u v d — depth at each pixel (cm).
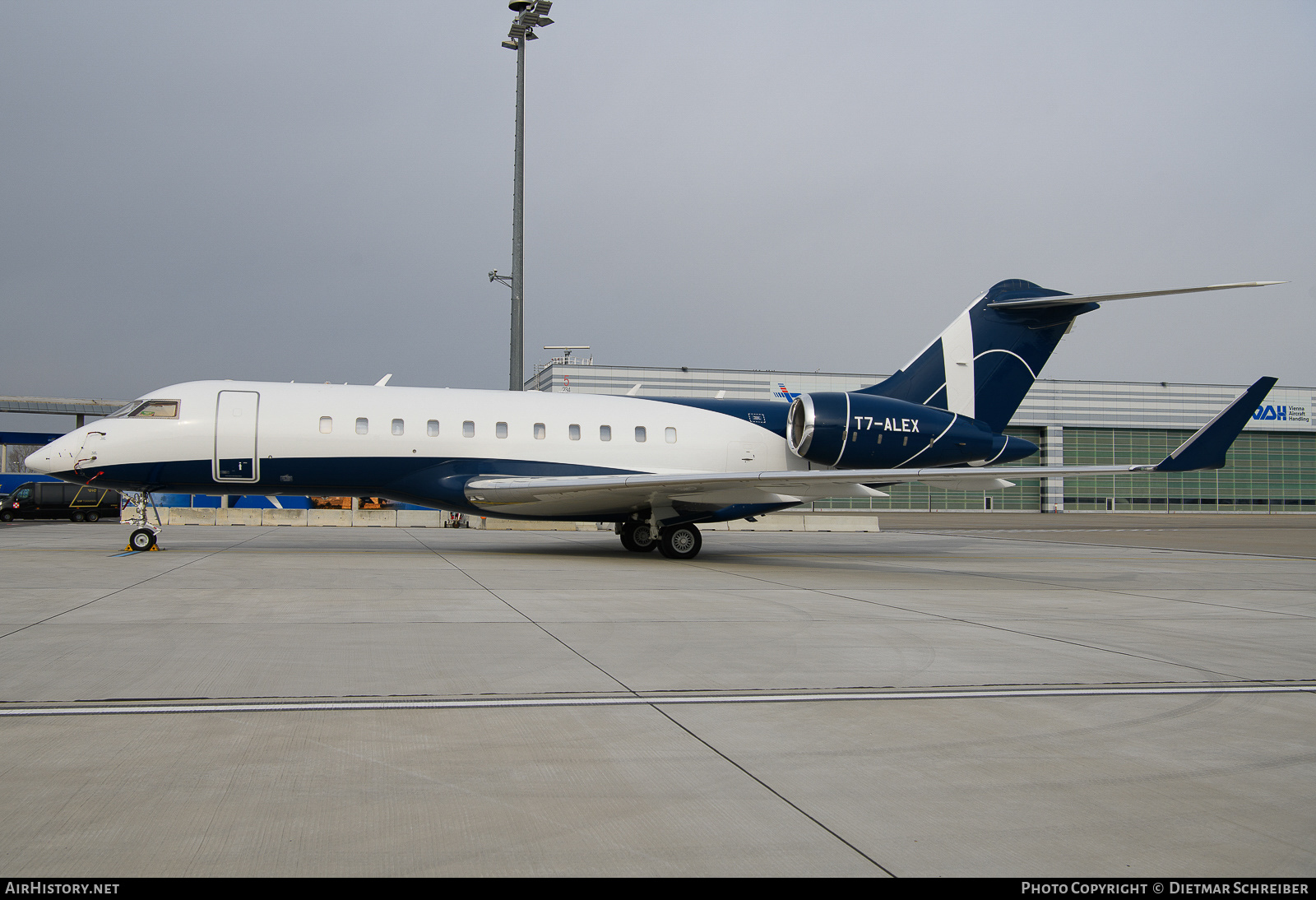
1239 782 468
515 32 2742
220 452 1714
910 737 538
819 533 3400
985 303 2020
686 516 1855
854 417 1903
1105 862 368
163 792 425
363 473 1769
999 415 2044
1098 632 956
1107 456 6341
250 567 1475
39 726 528
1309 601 1280
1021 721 579
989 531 3709
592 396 1950
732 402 2023
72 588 1160
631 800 427
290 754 485
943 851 376
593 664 732
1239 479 6438
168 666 694
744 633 899
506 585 1273
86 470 1684
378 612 987
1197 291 1700
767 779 459
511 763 478
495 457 1814
